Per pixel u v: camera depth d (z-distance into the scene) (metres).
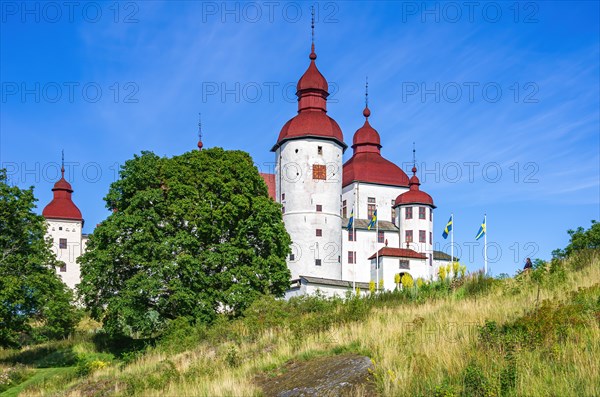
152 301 38.38
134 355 30.05
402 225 71.31
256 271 40.38
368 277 68.69
